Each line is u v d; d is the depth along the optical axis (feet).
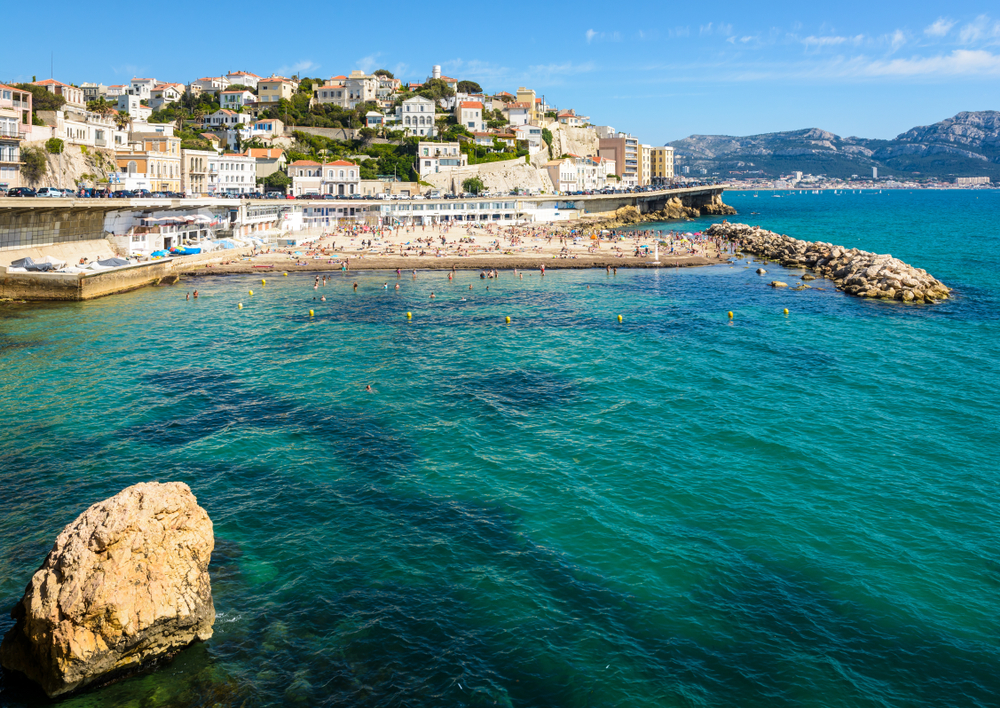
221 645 80.69
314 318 252.62
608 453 134.82
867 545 103.71
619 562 98.84
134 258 324.19
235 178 595.06
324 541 102.89
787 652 81.71
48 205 278.67
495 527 107.65
